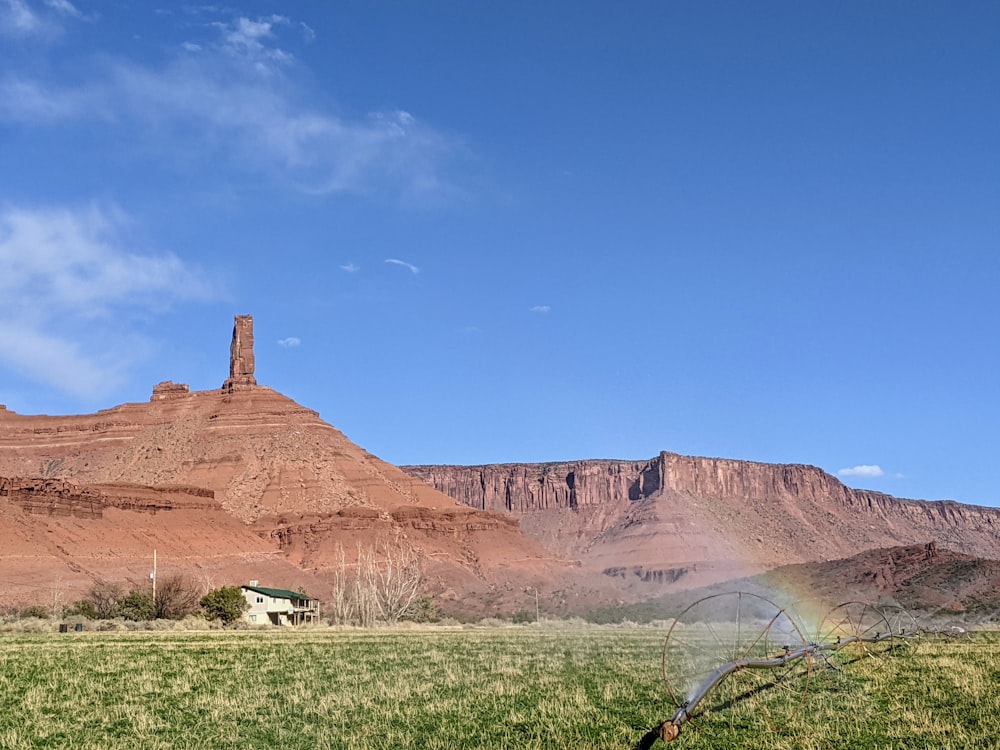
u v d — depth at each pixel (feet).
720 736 101.55
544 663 173.17
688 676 147.95
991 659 165.37
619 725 106.73
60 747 99.76
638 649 204.95
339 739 103.04
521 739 101.14
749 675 138.82
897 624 264.11
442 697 128.47
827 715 111.55
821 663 153.07
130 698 129.29
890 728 104.32
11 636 276.62
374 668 167.84
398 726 109.29
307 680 148.87
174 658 188.34
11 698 129.49
